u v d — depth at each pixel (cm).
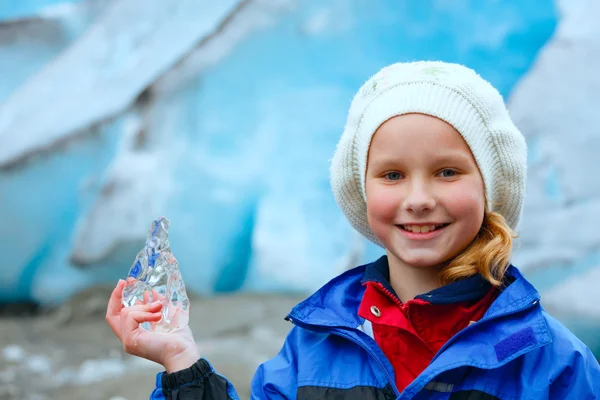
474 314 140
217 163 654
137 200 650
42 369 457
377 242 164
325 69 648
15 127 662
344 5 645
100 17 677
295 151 647
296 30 653
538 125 578
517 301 134
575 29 580
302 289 630
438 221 137
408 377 139
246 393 389
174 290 145
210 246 645
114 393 399
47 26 674
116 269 649
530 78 588
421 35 628
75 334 544
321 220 635
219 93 659
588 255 545
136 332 141
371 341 140
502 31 602
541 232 557
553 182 565
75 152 660
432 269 145
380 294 145
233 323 544
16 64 673
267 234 643
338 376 142
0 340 527
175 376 138
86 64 673
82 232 652
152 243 146
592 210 550
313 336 152
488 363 130
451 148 137
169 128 659
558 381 133
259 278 641
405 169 138
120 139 661
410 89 140
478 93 142
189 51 662
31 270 650
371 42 641
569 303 541
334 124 644
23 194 653
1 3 675
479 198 138
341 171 155
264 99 655
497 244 138
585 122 565
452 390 134
